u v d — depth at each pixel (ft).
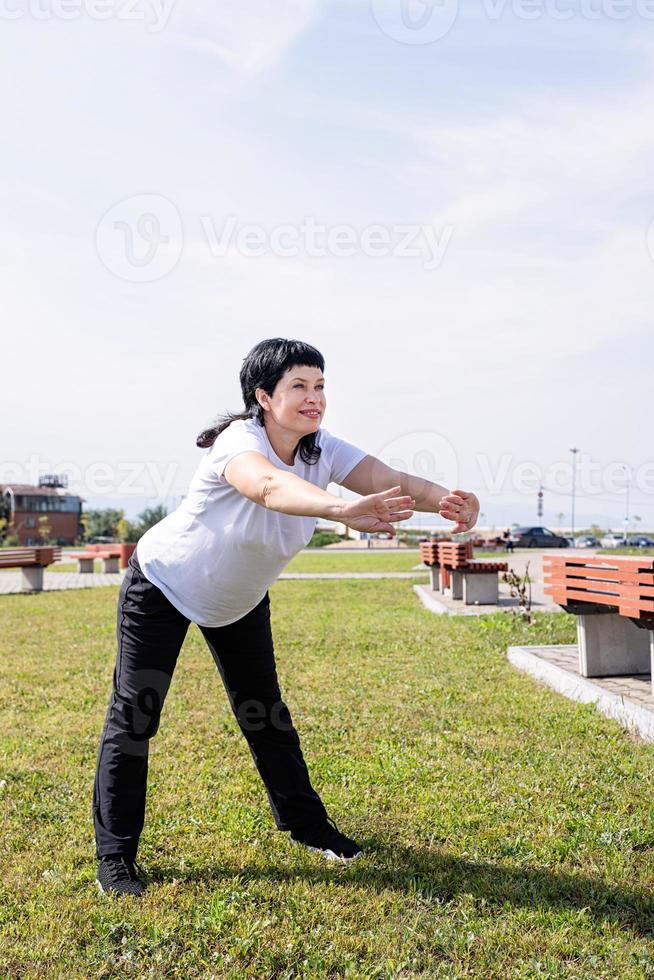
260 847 10.39
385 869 9.73
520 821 11.07
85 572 69.41
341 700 17.94
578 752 13.93
